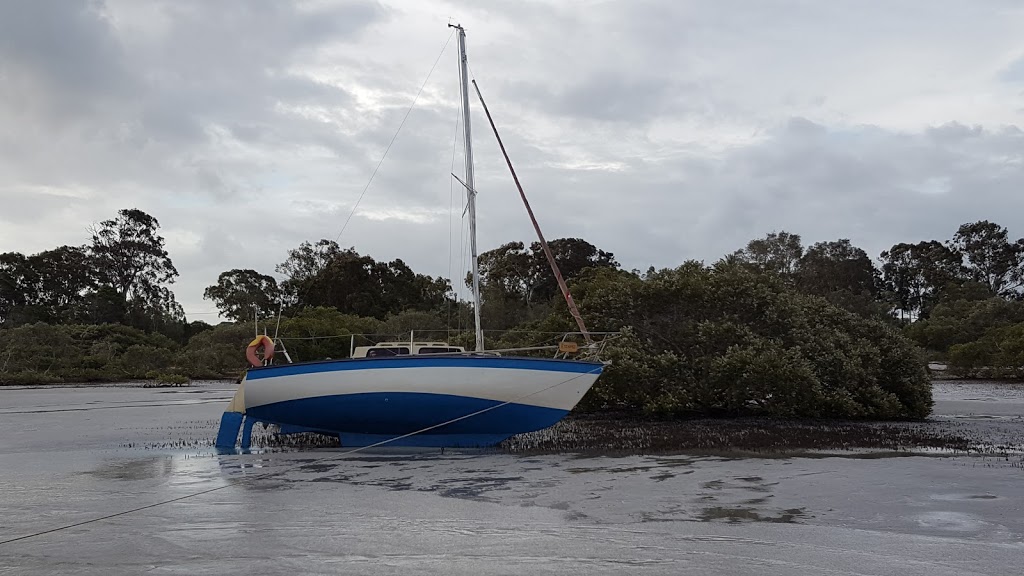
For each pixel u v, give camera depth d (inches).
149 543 300.2
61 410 1003.3
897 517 337.7
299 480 445.1
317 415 581.0
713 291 814.5
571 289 1107.3
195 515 350.3
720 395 768.9
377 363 565.6
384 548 290.8
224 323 2620.6
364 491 408.5
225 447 596.7
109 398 1284.4
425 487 419.5
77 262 3366.1
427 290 2657.5
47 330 2089.1
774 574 256.2
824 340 829.2
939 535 306.5
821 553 281.1
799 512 348.8
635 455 536.4
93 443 629.0
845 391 769.6
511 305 2177.7
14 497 394.9
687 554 280.2
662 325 840.9
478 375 561.6
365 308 2442.2
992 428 697.6
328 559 276.2
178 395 1376.7
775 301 824.9
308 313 1915.6
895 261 3619.6
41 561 276.2
